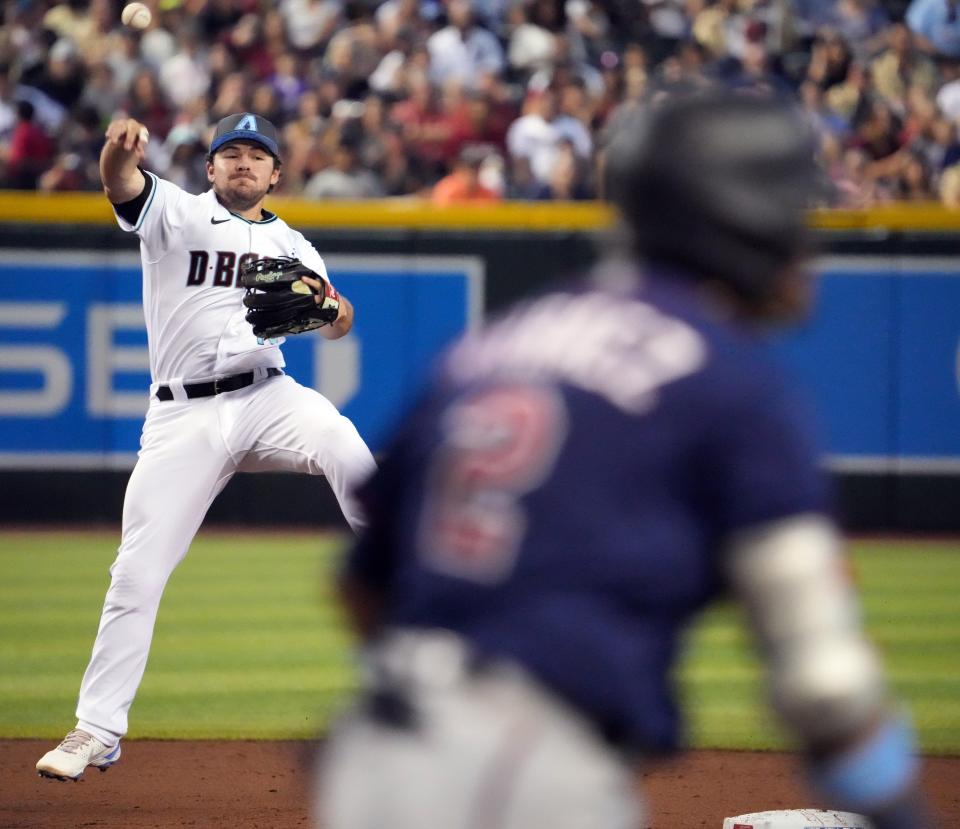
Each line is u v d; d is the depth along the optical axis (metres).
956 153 48.56
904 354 41.38
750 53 51.97
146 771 18.69
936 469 41.53
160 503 17.30
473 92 48.78
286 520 42.66
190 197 17.75
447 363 6.38
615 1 54.50
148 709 22.36
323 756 6.09
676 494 5.72
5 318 41.69
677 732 5.89
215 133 18.27
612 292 6.13
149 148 48.81
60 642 27.52
